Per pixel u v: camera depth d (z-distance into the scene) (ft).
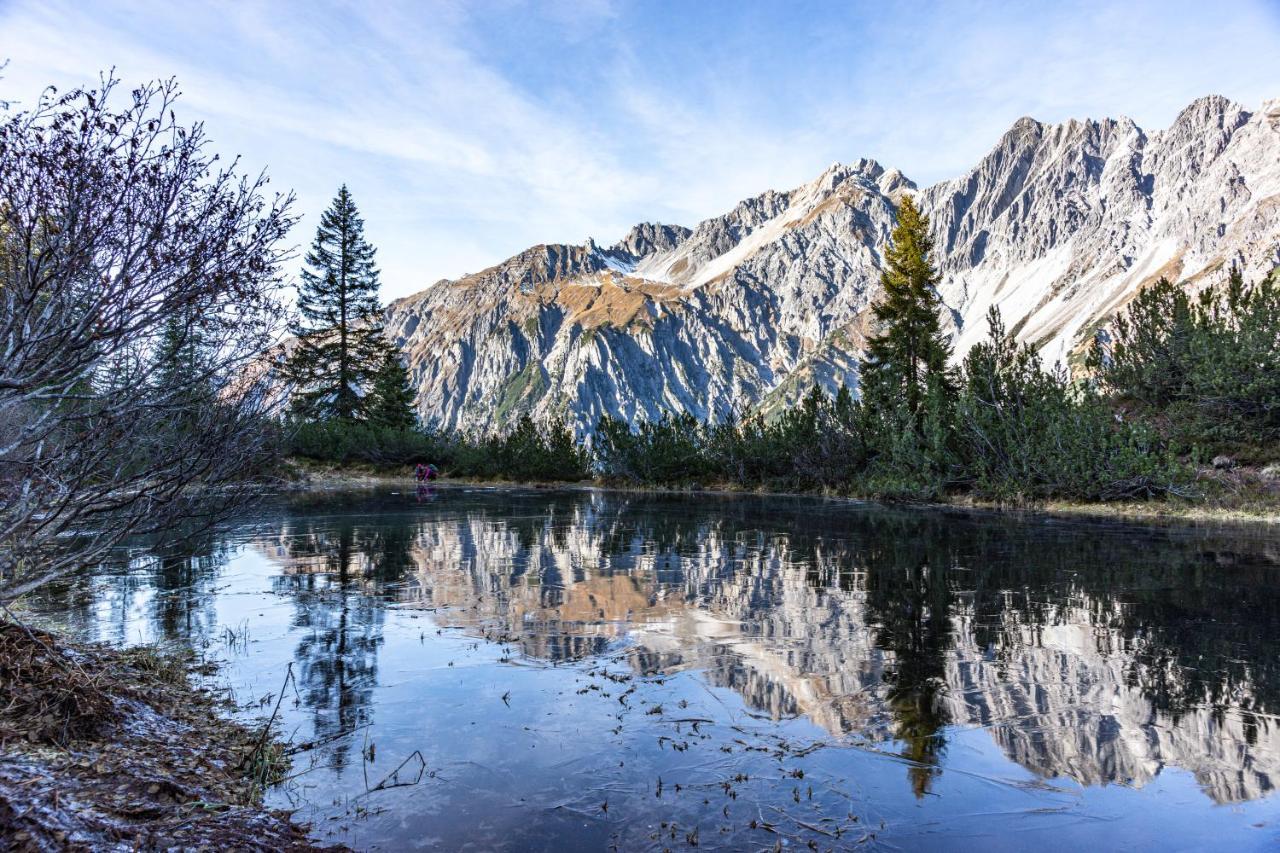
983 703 16.63
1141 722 15.37
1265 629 23.02
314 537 47.60
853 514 67.92
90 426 14.44
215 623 24.20
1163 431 72.84
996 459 82.43
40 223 12.42
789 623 24.40
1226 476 64.28
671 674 18.95
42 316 12.28
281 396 17.40
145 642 21.47
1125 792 12.23
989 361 92.38
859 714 16.01
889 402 110.01
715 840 10.57
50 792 9.82
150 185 13.12
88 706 13.21
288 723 15.49
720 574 34.06
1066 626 23.63
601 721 15.61
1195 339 73.05
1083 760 13.52
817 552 41.34
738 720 15.67
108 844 8.89
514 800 11.98
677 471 133.69
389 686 17.94
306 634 22.93
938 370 111.45
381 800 11.98
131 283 13.00
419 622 24.57
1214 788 12.33
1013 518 61.82
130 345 13.93
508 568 35.78
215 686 17.89
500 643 21.98
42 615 24.61
